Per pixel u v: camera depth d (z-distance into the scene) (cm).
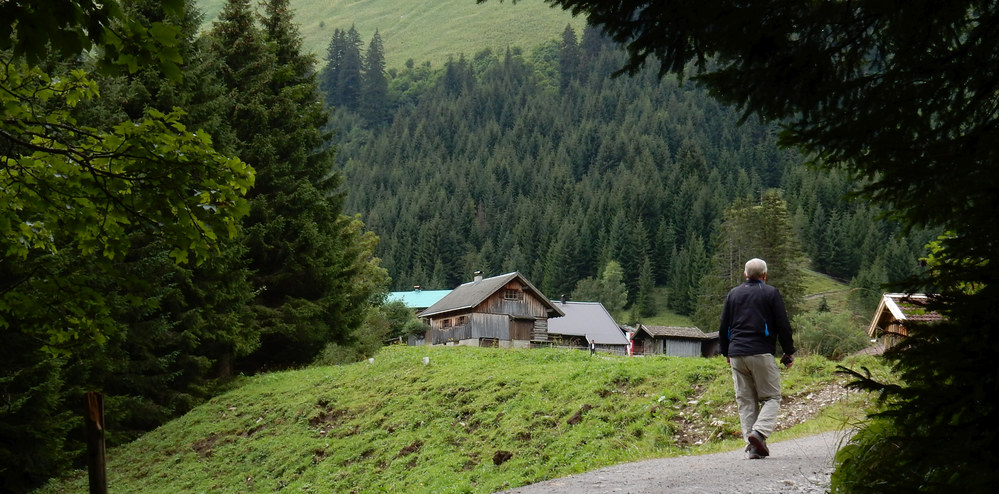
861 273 10094
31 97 700
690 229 14100
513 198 17962
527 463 1207
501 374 1831
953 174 265
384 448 1522
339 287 2850
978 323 237
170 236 665
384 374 2122
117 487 1639
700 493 607
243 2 2784
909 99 293
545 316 6347
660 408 1319
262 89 2720
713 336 7906
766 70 326
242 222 2478
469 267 14700
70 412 1452
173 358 2003
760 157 17712
